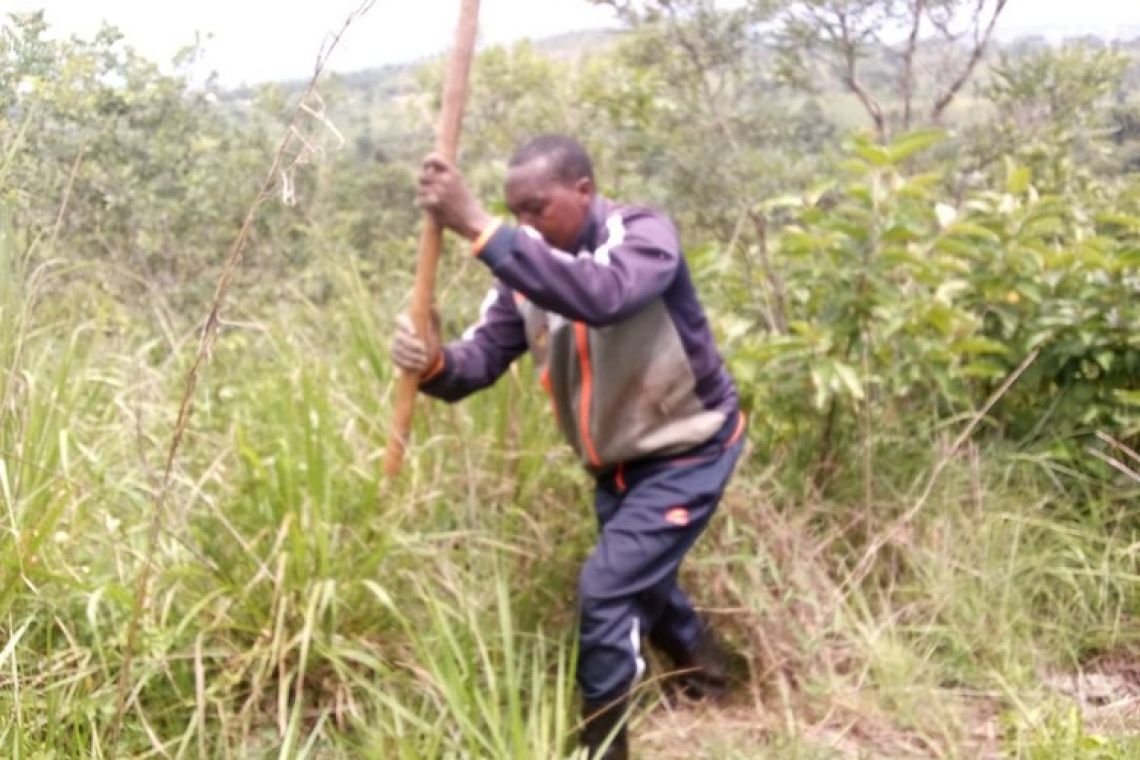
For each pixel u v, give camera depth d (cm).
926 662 385
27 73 410
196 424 391
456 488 387
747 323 447
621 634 328
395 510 353
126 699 304
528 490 391
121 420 376
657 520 333
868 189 427
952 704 370
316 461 339
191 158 525
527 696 349
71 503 327
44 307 397
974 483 443
